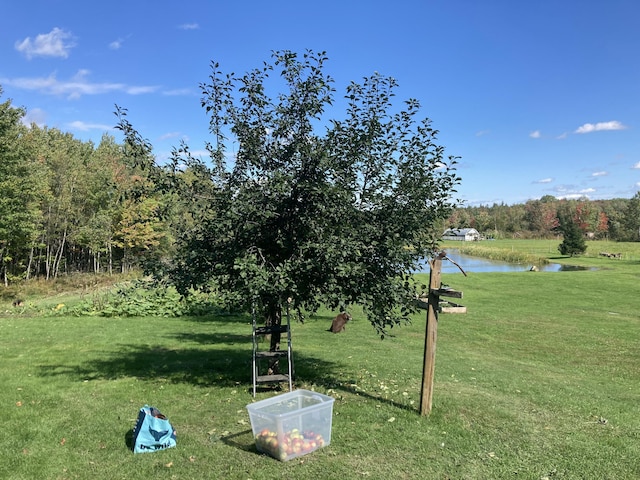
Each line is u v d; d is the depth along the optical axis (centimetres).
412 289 672
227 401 675
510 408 673
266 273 572
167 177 652
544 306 2116
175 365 931
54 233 3478
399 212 656
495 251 6281
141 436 496
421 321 1723
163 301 1772
